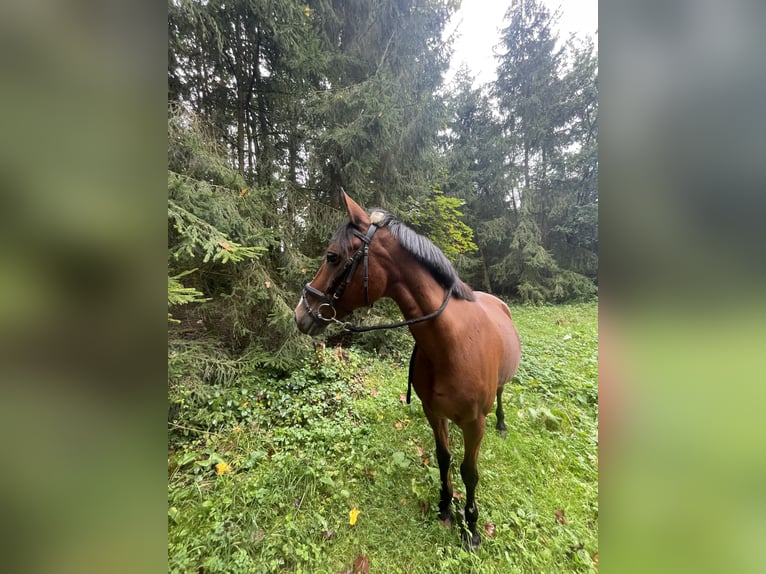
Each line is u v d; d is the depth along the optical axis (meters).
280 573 1.58
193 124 2.90
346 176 4.13
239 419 2.74
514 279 10.27
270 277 3.54
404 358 4.30
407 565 1.63
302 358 3.60
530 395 3.29
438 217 5.22
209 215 2.63
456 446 2.54
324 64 3.75
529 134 10.28
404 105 4.54
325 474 2.13
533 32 10.21
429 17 4.48
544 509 1.94
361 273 1.47
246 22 3.28
